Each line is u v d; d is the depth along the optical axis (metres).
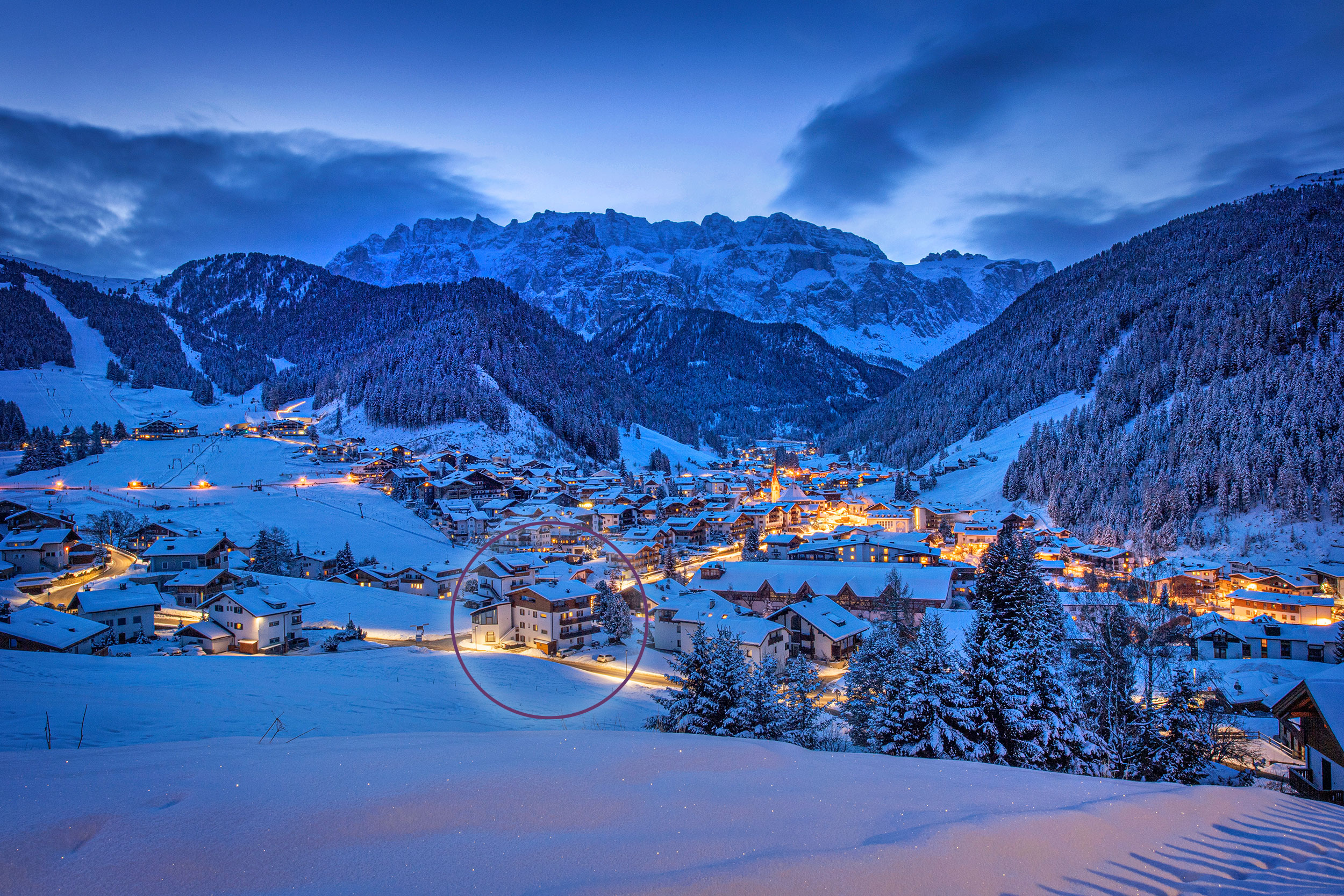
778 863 4.54
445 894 3.90
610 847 4.79
